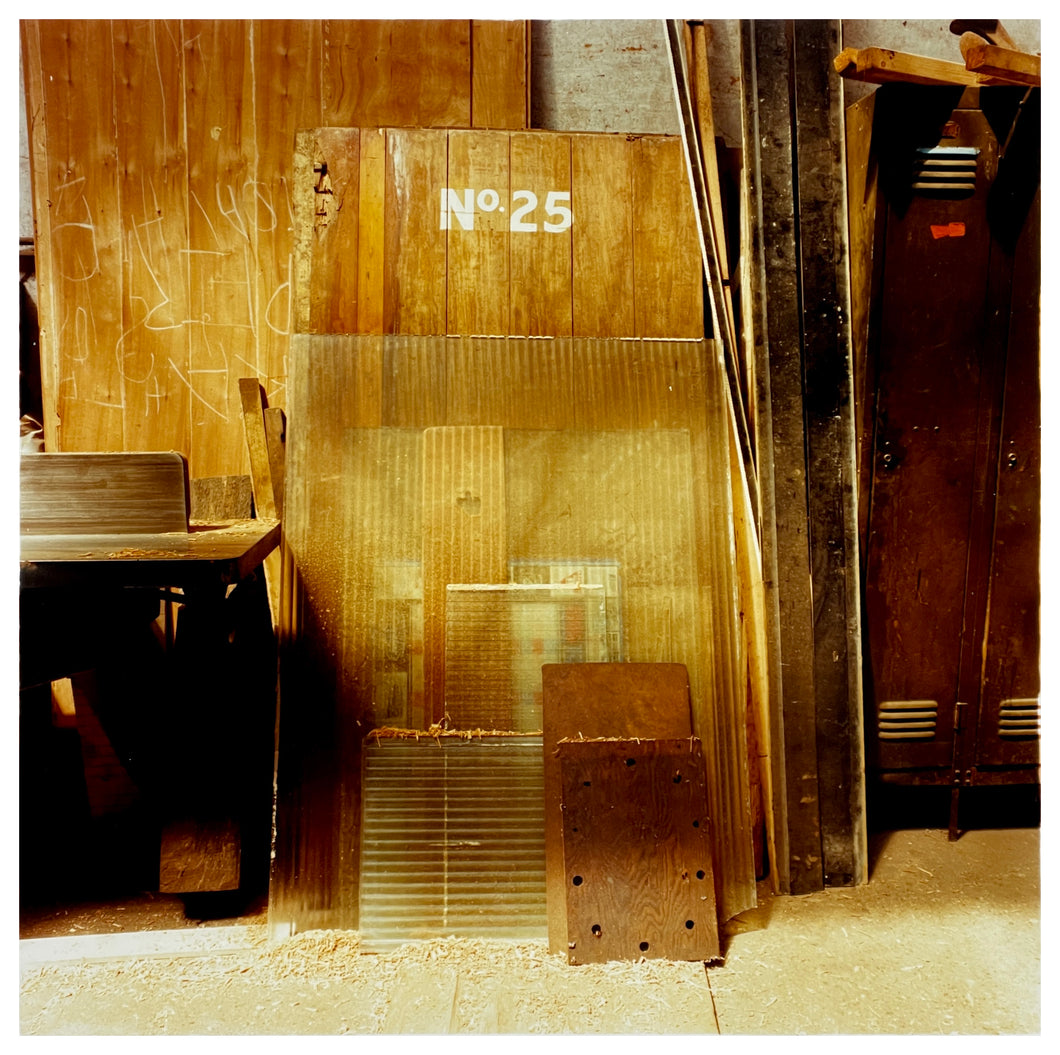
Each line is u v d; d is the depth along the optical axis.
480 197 2.09
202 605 1.81
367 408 2.01
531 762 1.87
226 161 2.32
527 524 2.00
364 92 2.32
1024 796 2.34
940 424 2.09
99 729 2.30
